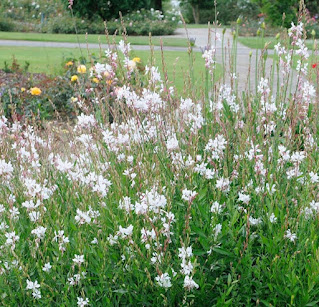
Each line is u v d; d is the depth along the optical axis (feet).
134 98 9.73
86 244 7.98
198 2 113.60
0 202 9.15
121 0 73.87
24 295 7.68
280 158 9.82
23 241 8.39
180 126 10.70
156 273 7.79
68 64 25.62
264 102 10.75
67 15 77.10
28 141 10.19
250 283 7.82
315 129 10.89
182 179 8.98
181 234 8.29
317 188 8.87
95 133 10.45
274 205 8.75
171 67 35.60
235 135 11.00
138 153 10.05
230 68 12.87
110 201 8.66
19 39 62.85
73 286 7.92
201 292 7.66
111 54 10.53
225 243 7.94
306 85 11.27
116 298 8.15
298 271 7.73
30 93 23.24
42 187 8.96
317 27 59.36
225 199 8.98
